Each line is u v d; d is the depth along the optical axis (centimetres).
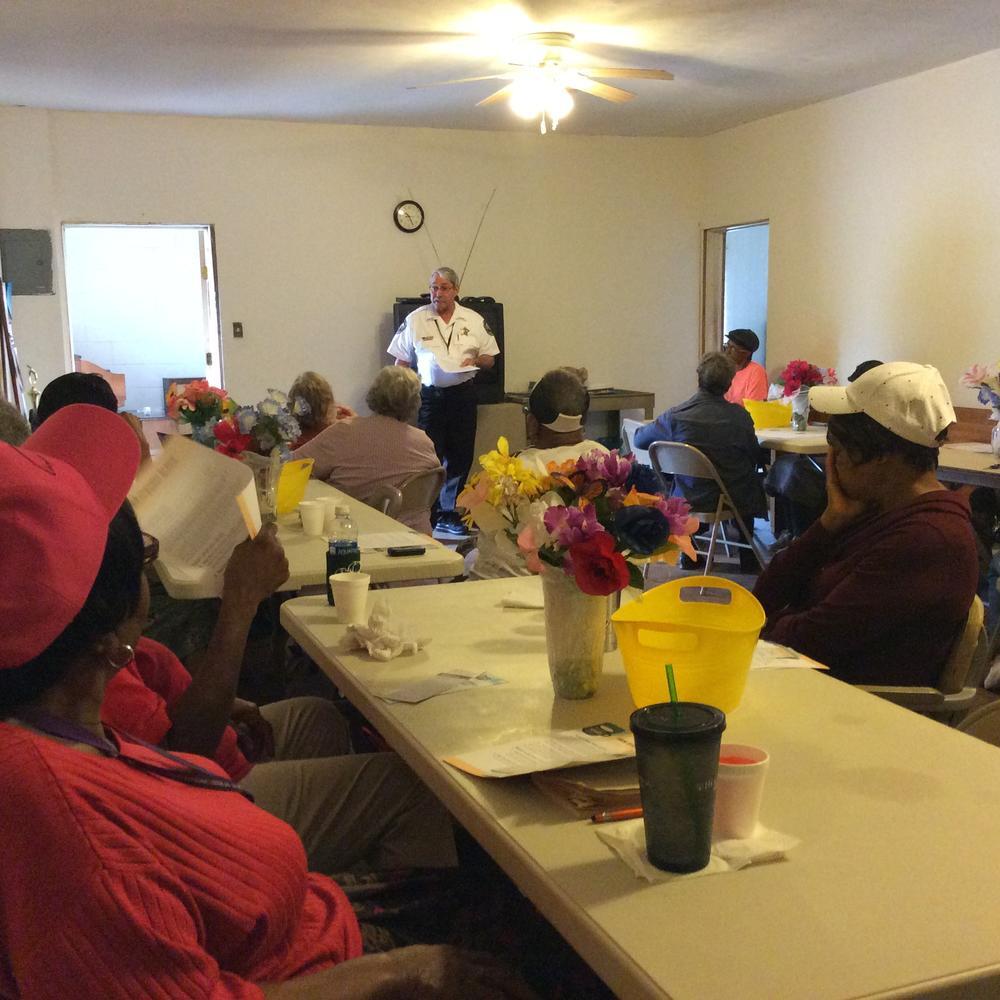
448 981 105
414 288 739
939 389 198
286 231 702
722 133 774
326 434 395
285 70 547
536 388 256
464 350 677
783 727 140
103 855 83
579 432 257
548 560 142
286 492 319
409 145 722
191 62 528
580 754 122
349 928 120
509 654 173
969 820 113
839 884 99
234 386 705
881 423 196
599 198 779
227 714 160
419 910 151
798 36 503
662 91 625
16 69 537
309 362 720
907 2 451
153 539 181
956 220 587
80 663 95
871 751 132
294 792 162
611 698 151
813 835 109
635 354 809
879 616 191
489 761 124
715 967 86
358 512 325
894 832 110
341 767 166
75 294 880
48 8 433
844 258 670
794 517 521
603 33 491
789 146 706
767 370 752
